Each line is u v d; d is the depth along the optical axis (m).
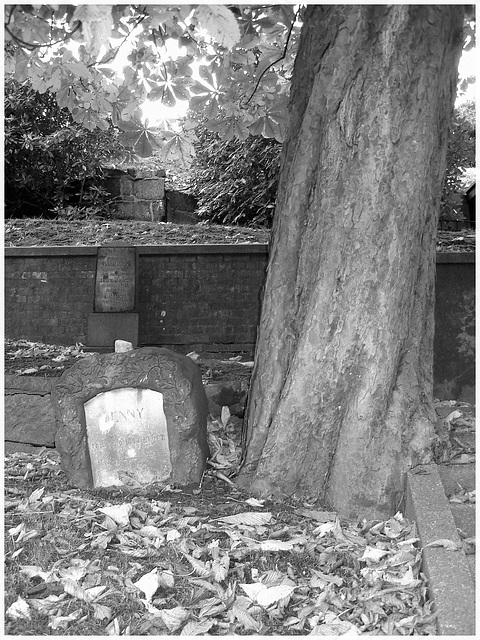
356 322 4.59
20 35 4.98
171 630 3.33
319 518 4.40
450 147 14.90
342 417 4.66
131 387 5.09
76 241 13.14
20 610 3.42
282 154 5.21
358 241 4.60
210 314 10.52
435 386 8.95
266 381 4.97
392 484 4.47
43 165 16.20
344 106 4.64
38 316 10.62
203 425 5.23
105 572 3.79
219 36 3.52
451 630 2.96
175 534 4.15
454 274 9.02
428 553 3.53
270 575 3.69
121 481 5.11
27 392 6.17
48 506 4.70
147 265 10.57
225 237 13.78
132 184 17.30
